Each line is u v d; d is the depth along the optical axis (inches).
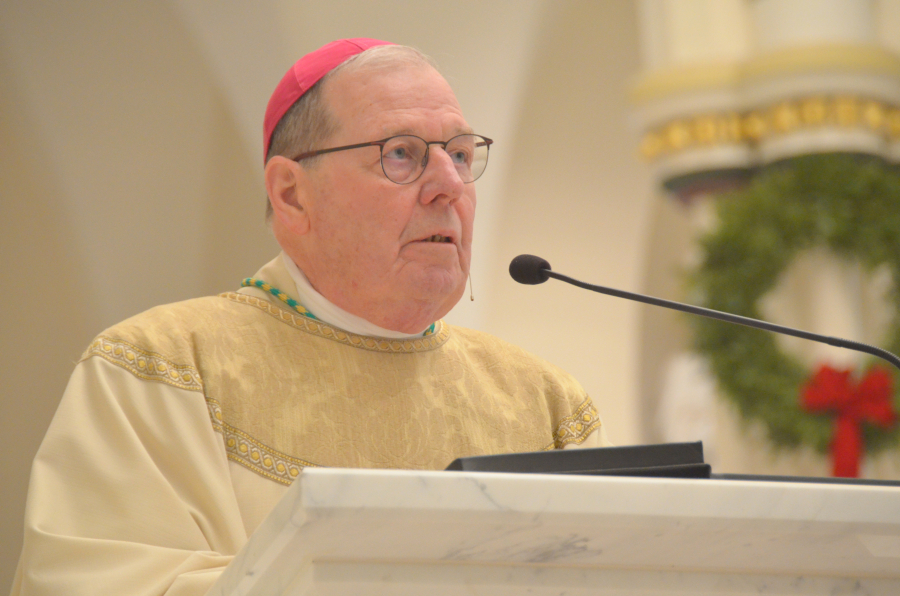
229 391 290.2
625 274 1158.3
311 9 853.2
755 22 1013.2
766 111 984.9
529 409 340.5
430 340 335.9
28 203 846.5
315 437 293.9
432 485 128.2
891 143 982.4
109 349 280.4
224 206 904.3
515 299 1110.4
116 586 224.4
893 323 878.4
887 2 1023.6
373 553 139.8
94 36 845.8
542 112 1091.9
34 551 234.8
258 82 867.4
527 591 147.6
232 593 137.9
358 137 307.7
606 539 140.5
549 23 1038.4
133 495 252.7
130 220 876.6
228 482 272.4
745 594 157.8
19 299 843.4
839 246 887.7
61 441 258.5
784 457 857.5
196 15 845.8
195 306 311.1
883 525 141.3
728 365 860.0
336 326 319.9
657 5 1048.2
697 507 136.6
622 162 1131.3
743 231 888.9
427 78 319.9
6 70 829.8
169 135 880.9
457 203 312.3
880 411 800.9
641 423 1173.1
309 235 316.8
